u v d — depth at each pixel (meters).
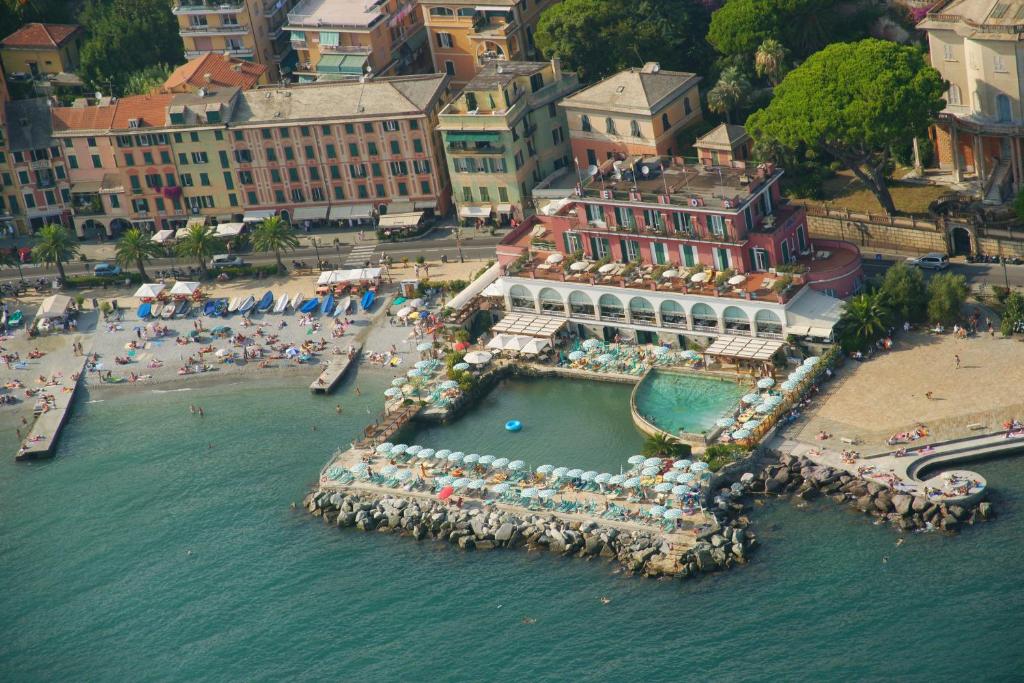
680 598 177.38
